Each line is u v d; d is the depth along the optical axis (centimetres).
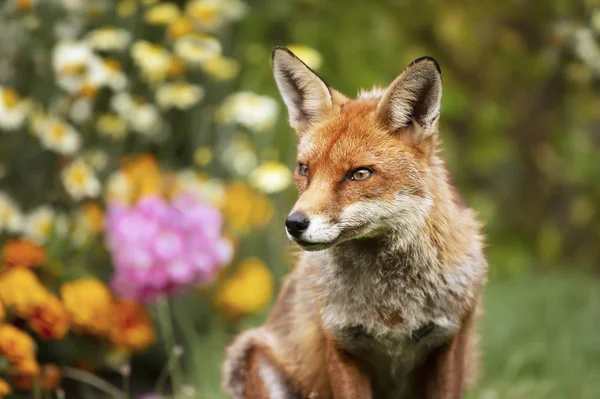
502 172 1820
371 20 1527
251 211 1242
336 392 734
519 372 1094
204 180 1191
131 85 1202
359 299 713
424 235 696
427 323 708
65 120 1152
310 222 662
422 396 756
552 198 1828
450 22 1648
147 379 1134
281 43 1498
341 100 768
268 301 1202
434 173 720
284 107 1409
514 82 1792
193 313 1184
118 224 1025
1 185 1151
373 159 688
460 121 1778
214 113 1251
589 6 1456
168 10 1155
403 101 703
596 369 1108
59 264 1032
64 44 1088
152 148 1248
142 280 1010
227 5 1238
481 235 767
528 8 1719
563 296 1385
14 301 895
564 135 1777
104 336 1009
